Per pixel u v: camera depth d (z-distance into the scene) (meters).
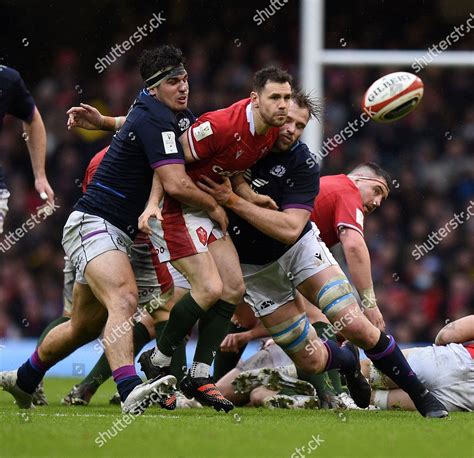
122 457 14.30
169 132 20.06
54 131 58.81
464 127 58.56
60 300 53.94
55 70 62.00
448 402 22.36
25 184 56.97
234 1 62.66
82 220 20.52
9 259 54.50
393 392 23.25
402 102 22.52
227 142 20.19
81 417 19.95
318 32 44.94
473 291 52.47
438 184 56.84
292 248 21.48
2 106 23.75
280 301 21.95
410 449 15.32
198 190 20.17
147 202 20.80
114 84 61.81
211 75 62.03
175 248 20.48
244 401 24.83
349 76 59.12
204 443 15.70
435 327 51.88
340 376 26.31
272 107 19.77
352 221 23.09
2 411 22.06
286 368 24.23
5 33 62.09
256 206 20.69
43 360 22.41
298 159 21.17
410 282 52.94
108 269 19.98
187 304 20.31
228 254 20.86
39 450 14.86
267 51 62.78
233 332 26.58
